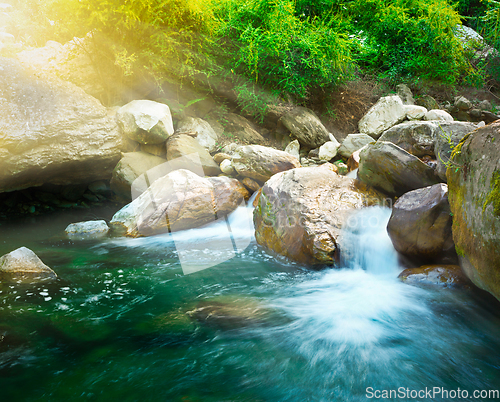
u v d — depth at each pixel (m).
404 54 7.89
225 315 2.77
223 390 1.95
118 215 5.11
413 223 3.30
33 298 2.94
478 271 2.54
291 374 2.11
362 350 2.36
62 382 1.95
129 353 2.24
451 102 7.92
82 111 5.27
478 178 2.51
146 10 5.58
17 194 5.77
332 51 6.61
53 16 5.62
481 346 2.39
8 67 5.07
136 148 5.97
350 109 7.52
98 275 3.47
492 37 8.28
